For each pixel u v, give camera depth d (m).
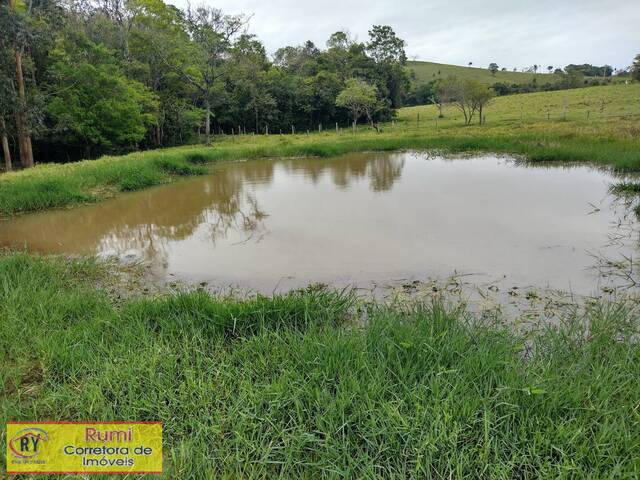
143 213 8.30
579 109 31.17
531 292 3.95
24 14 16.86
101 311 3.56
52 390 2.57
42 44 17.81
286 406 2.33
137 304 3.56
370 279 4.48
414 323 3.05
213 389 2.48
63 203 9.00
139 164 12.16
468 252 5.16
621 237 5.50
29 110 16.92
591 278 4.26
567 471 1.82
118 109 21.61
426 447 1.97
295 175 12.62
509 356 2.58
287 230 6.56
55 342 2.95
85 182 10.30
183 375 2.66
